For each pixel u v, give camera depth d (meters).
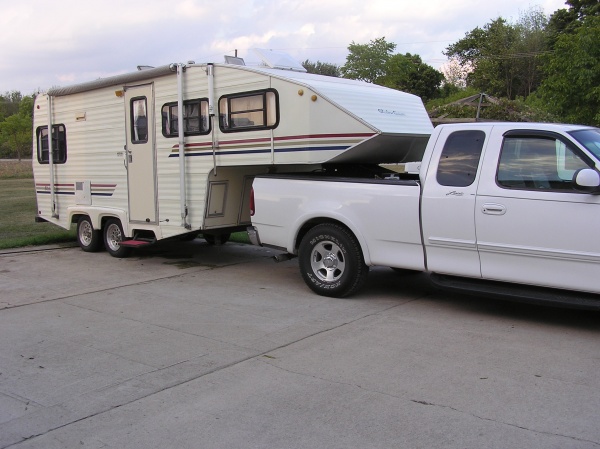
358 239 6.71
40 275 8.67
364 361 4.90
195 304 6.91
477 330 5.71
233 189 8.75
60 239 11.98
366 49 71.44
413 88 57.47
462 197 5.95
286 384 4.45
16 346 5.47
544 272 5.59
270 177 7.50
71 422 3.88
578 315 6.21
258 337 5.61
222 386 4.44
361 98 7.35
